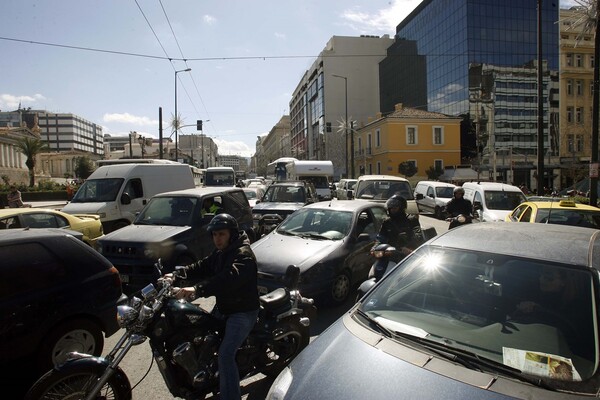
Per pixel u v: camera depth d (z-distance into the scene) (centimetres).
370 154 5491
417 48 6569
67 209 1186
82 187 1289
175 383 322
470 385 213
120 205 1236
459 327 270
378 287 324
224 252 348
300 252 651
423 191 2345
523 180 5194
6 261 386
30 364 390
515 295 279
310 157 9419
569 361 227
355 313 302
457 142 4984
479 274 302
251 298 344
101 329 448
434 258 329
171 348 324
